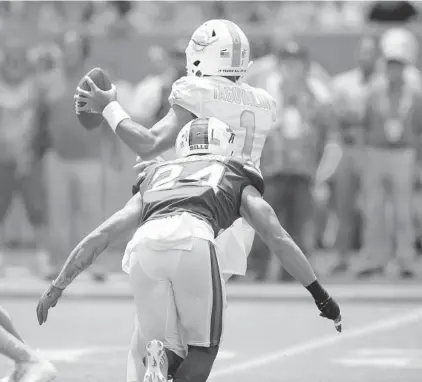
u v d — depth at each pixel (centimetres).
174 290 2142
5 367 3166
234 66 2514
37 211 5656
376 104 5212
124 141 2458
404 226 5275
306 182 5091
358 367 3241
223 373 3153
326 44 5531
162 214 2173
